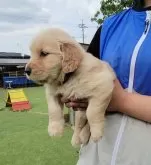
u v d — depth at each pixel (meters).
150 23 0.44
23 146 1.68
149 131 0.43
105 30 0.48
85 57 0.42
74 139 0.47
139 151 0.42
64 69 0.40
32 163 1.40
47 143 1.71
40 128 2.15
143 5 0.46
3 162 1.43
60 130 0.44
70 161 1.40
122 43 0.45
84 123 0.46
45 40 0.41
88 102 0.41
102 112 0.41
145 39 0.43
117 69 0.45
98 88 0.40
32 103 3.70
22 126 2.26
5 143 1.76
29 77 0.41
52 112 0.44
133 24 0.45
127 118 0.43
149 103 0.42
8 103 3.47
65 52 0.41
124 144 0.43
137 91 0.44
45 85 0.44
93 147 0.45
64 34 0.42
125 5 2.72
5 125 2.33
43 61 0.41
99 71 0.41
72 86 0.41
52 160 1.43
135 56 0.43
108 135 0.44
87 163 0.46
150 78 0.43
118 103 0.43
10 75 7.55
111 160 0.43
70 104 0.42
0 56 8.53
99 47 0.48
